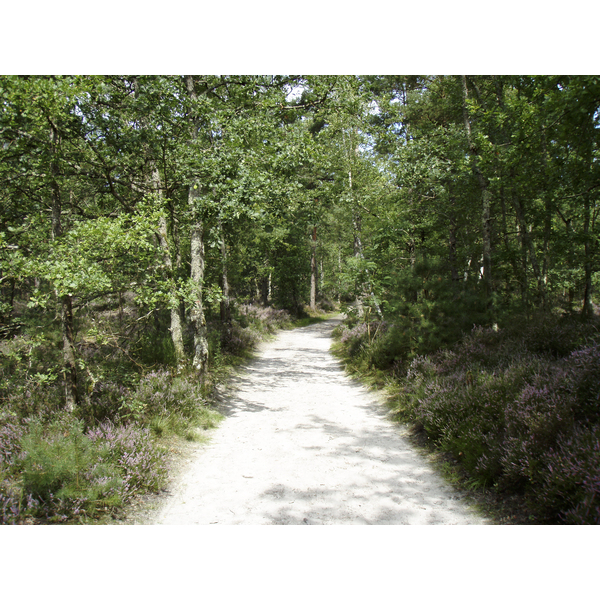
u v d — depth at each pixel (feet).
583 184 26.48
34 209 26.11
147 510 13.96
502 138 38.11
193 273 31.81
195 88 35.29
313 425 24.07
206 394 28.04
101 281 17.95
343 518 13.48
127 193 28.60
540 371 19.19
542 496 12.05
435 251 48.73
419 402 23.20
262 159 31.63
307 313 108.99
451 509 13.75
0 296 28.89
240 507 14.34
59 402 20.04
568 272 56.65
